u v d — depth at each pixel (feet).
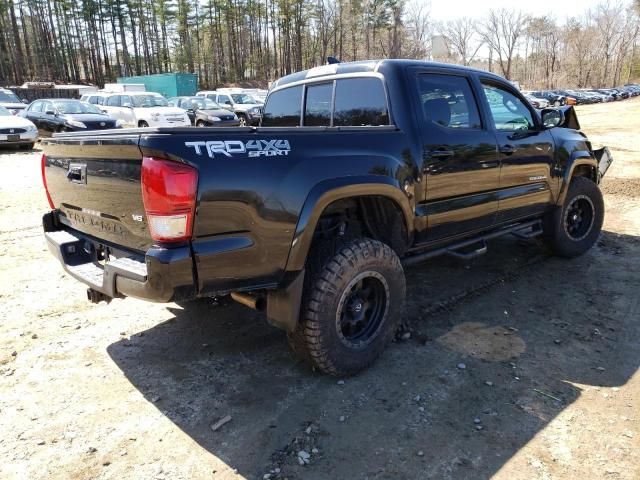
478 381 10.22
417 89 11.48
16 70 224.94
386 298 10.65
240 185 8.30
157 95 68.44
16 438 8.57
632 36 306.14
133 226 8.70
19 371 10.56
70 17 235.40
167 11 229.04
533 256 17.79
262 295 9.60
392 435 8.66
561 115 14.96
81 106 56.34
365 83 11.92
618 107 126.82
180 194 7.74
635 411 9.23
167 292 7.95
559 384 10.10
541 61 315.37
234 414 9.25
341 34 230.68
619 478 7.63
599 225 17.79
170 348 11.60
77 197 10.12
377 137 10.47
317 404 9.52
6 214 23.68
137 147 7.72
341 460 8.09
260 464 8.02
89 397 9.73
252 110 77.00
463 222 12.74
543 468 7.86
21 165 39.32
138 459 8.13
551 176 15.38
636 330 12.32
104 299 10.28
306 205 9.02
